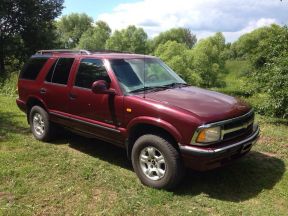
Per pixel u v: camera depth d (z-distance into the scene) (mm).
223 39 35562
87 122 6195
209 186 5410
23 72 7895
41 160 6426
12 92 14156
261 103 10359
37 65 7547
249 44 38156
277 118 9930
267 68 10109
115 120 5727
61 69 6898
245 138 5305
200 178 5664
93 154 6805
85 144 7383
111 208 4766
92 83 6125
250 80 11336
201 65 28688
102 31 45031
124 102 5535
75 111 6473
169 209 4734
